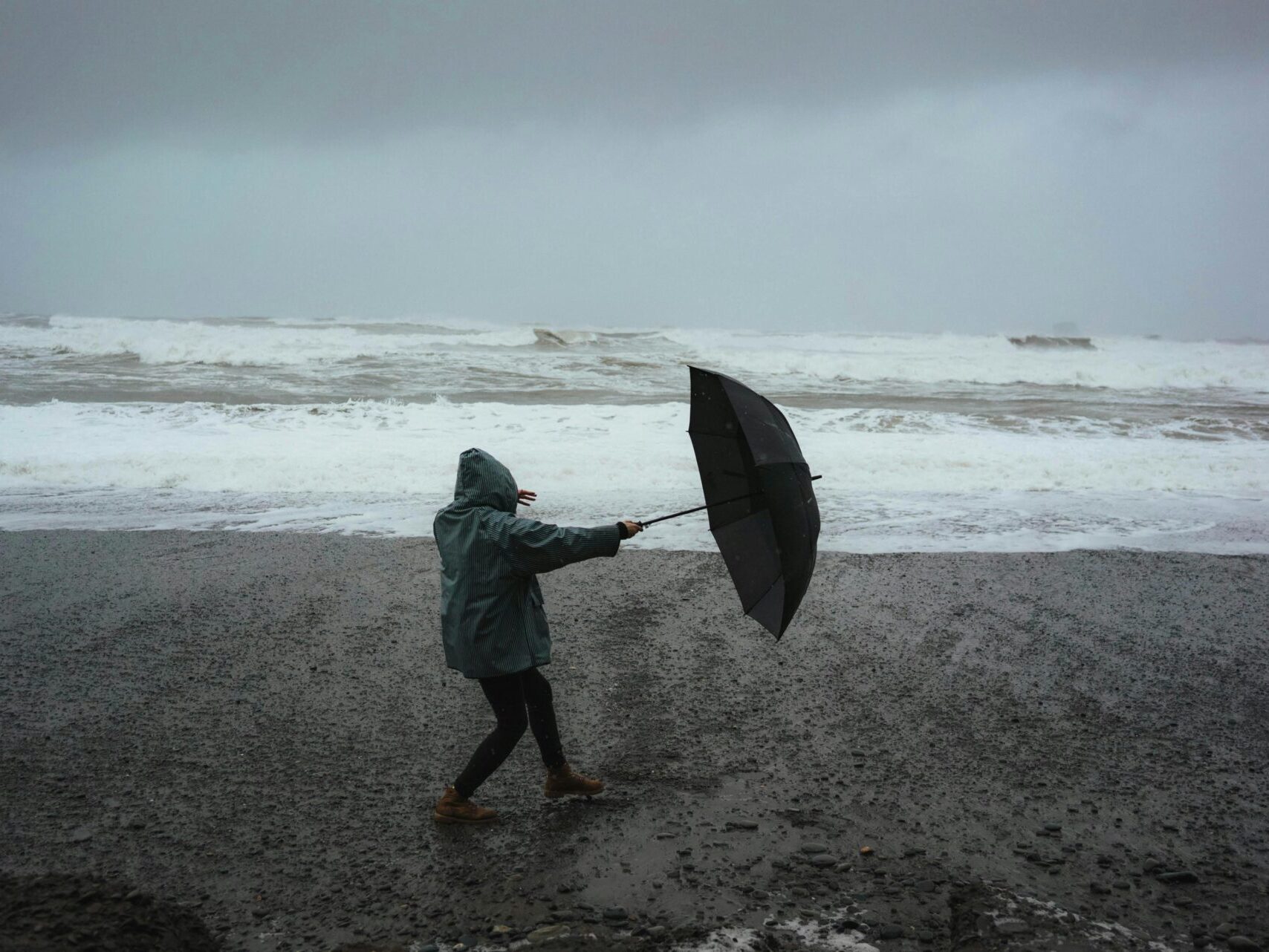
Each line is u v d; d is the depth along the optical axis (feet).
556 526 12.01
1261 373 75.36
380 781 14.34
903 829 13.00
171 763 14.82
